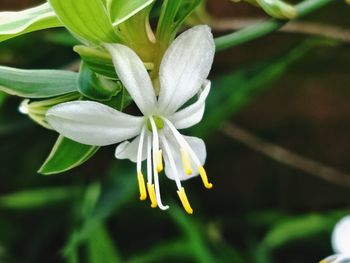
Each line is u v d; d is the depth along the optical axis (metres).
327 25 0.11
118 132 0.05
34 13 0.05
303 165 0.11
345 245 0.08
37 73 0.05
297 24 0.09
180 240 0.11
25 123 0.11
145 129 0.05
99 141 0.05
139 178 0.05
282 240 0.11
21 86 0.05
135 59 0.05
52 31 0.10
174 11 0.05
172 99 0.05
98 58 0.05
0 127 0.11
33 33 0.10
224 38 0.06
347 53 0.11
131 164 0.09
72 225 0.11
